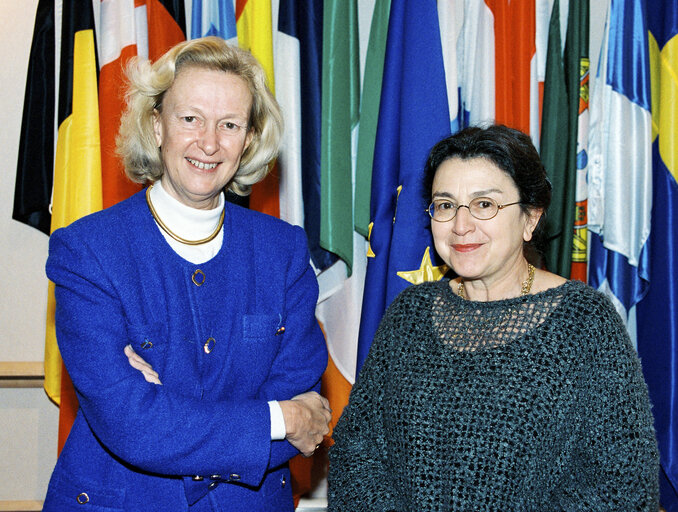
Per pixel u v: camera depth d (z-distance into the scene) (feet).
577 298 4.69
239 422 4.77
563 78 8.23
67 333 4.77
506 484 4.41
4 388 9.52
